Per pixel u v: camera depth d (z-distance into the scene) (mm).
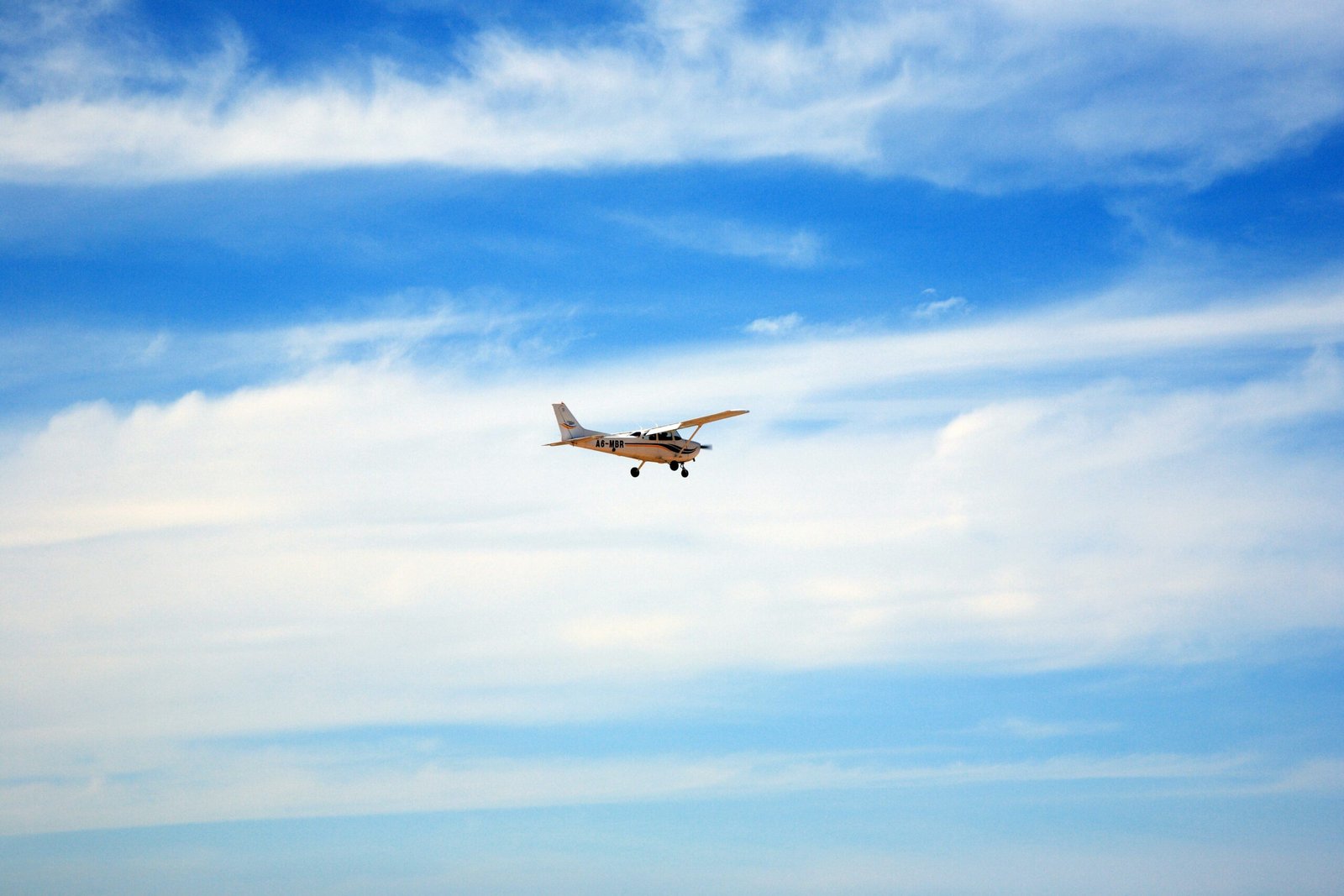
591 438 121875
